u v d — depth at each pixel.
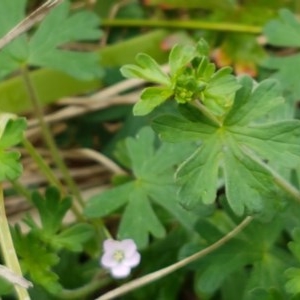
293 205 0.25
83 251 0.30
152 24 0.36
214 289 0.25
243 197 0.22
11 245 0.24
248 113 0.22
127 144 0.28
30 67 0.36
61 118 0.35
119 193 0.27
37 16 0.26
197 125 0.22
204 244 0.26
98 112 0.35
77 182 0.34
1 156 0.24
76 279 0.29
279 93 0.23
